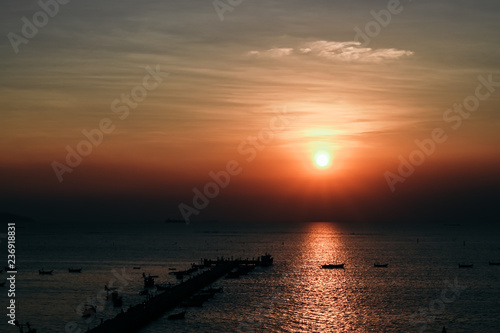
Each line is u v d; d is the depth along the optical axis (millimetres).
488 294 139875
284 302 125438
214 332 95500
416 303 125688
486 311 115875
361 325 102500
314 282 162625
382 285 156625
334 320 106438
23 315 110625
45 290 143875
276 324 102438
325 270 198375
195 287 140125
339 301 127625
